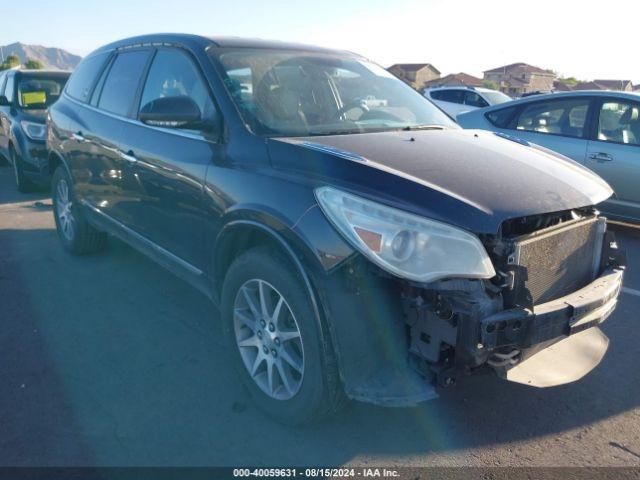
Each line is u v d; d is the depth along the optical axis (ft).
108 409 9.94
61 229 18.06
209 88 11.09
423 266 7.62
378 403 7.94
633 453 9.15
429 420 9.86
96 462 8.63
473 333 7.53
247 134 10.10
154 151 12.00
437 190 8.07
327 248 8.06
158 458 8.75
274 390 9.55
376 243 7.75
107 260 17.42
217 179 10.07
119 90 14.44
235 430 9.45
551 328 8.24
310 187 8.57
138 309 13.98
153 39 13.76
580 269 9.70
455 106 50.96
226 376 11.05
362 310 7.99
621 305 15.11
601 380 11.34
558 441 9.41
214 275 10.71
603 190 9.92
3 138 29.14
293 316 8.67
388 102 12.95
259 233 9.59
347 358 8.09
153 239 12.78
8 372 11.03
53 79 29.35
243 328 10.11
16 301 14.33
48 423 9.52
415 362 8.26
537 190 8.73
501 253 7.97
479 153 10.07
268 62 12.09
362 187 8.18
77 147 15.75
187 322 13.30
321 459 8.84
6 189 28.86
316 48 13.71
